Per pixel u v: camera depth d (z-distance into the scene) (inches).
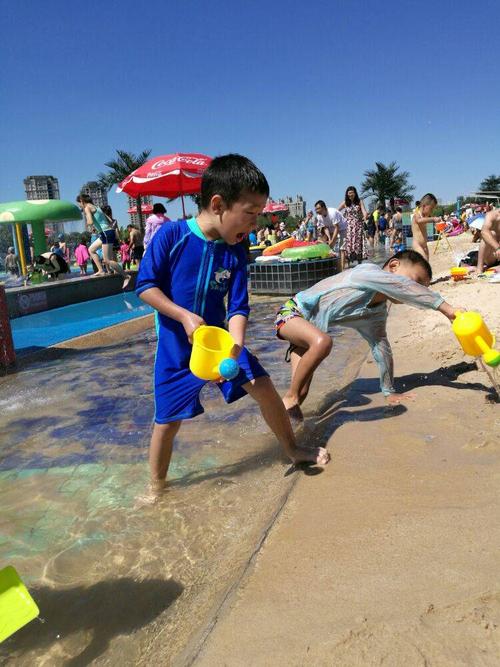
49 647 61.9
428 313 228.2
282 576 64.6
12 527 89.0
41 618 66.7
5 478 108.0
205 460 109.4
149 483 102.1
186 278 94.5
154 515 89.7
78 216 631.8
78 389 169.8
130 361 205.8
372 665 48.5
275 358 192.7
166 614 65.1
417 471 89.1
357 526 73.3
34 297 380.2
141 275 93.6
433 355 163.5
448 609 53.9
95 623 65.0
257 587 63.2
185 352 95.8
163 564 75.7
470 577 58.7
